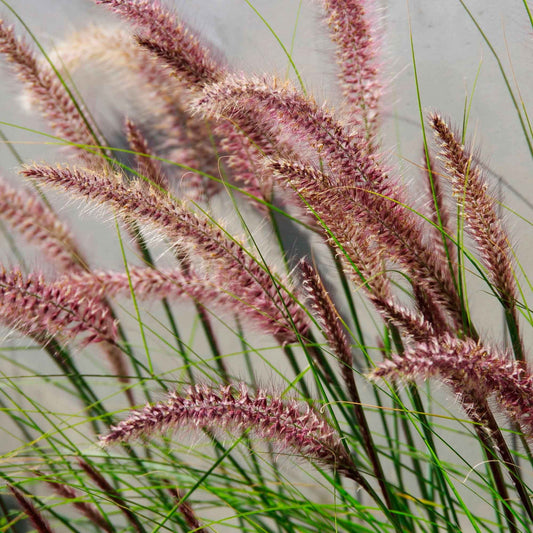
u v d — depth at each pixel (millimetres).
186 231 2578
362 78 2676
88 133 2762
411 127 2902
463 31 2891
